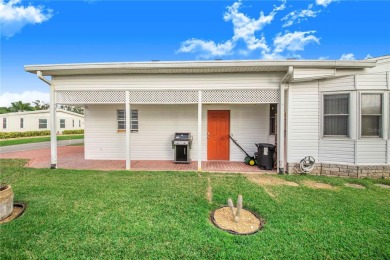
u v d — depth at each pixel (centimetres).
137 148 861
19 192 434
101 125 871
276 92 630
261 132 823
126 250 244
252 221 326
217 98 644
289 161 627
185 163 779
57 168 677
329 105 604
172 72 639
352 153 573
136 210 349
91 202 382
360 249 252
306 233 285
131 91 658
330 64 559
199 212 345
